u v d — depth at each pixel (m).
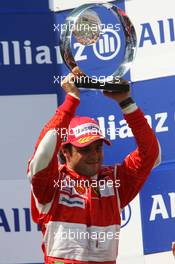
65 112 9.63
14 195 12.65
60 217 9.88
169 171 12.57
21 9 12.79
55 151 9.59
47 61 12.80
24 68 12.77
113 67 12.45
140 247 12.56
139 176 10.07
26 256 12.62
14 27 12.78
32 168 9.65
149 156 9.91
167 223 12.58
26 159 12.68
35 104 12.75
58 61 12.80
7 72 12.74
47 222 9.91
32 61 12.78
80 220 9.89
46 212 9.91
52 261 9.87
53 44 12.80
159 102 12.59
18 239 12.62
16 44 12.77
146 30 12.63
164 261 12.56
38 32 12.80
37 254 12.63
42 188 9.77
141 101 12.65
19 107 12.73
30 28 12.80
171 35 12.57
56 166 9.76
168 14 12.57
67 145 10.15
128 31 9.95
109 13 12.38
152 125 12.63
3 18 12.77
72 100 9.66
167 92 12.59
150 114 12.62
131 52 9.88
